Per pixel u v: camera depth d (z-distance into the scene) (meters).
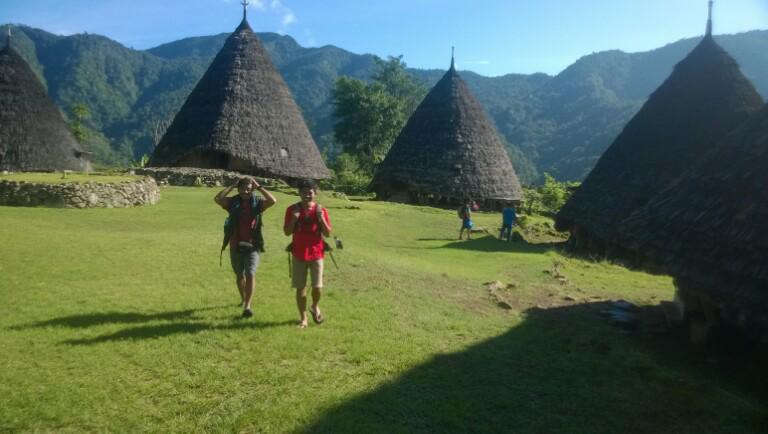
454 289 9.16
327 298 7.53
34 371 4.62
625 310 8.68
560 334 7.14
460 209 17.61
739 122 14.47
